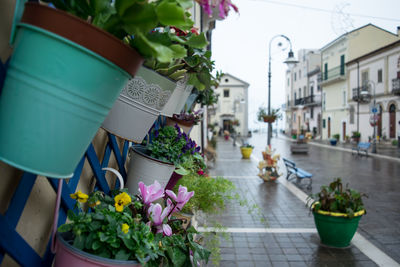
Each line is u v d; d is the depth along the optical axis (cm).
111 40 84
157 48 89
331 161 1955
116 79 90
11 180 108
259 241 550
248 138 5069
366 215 737
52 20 79
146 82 149
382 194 981
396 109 2803
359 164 1781
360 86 3331
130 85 148
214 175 1316
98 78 86
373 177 1329
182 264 143
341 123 3788
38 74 81
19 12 87
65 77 82
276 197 916
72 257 103
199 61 206
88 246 107
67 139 87
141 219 139
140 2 89
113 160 200
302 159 2080
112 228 109
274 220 680
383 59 2947
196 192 282
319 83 4231
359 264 467
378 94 3033
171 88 158
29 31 81
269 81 1394
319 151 2684
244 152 2075
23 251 107
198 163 311
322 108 4294
